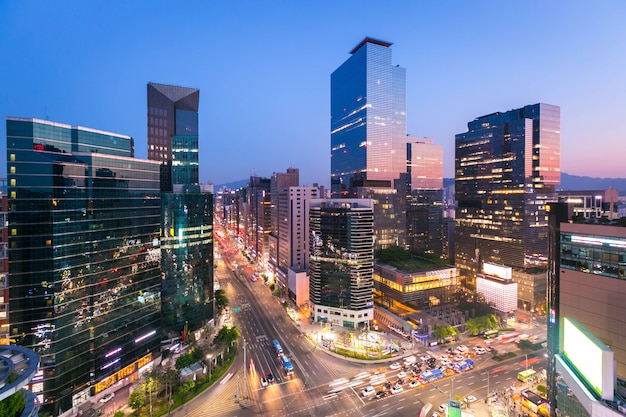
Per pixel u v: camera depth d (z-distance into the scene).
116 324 116.31
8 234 95.81
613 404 62.56
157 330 133.12
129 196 122.50
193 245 156.75
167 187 199.88
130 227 122.56
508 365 131.62
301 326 173.75
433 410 102.56
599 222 84.62
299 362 135.25
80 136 120.06
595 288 80.38
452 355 139.75
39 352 96.94
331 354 141.88
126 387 118.31
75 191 105.00
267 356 140.38
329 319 176.75
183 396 109.50
